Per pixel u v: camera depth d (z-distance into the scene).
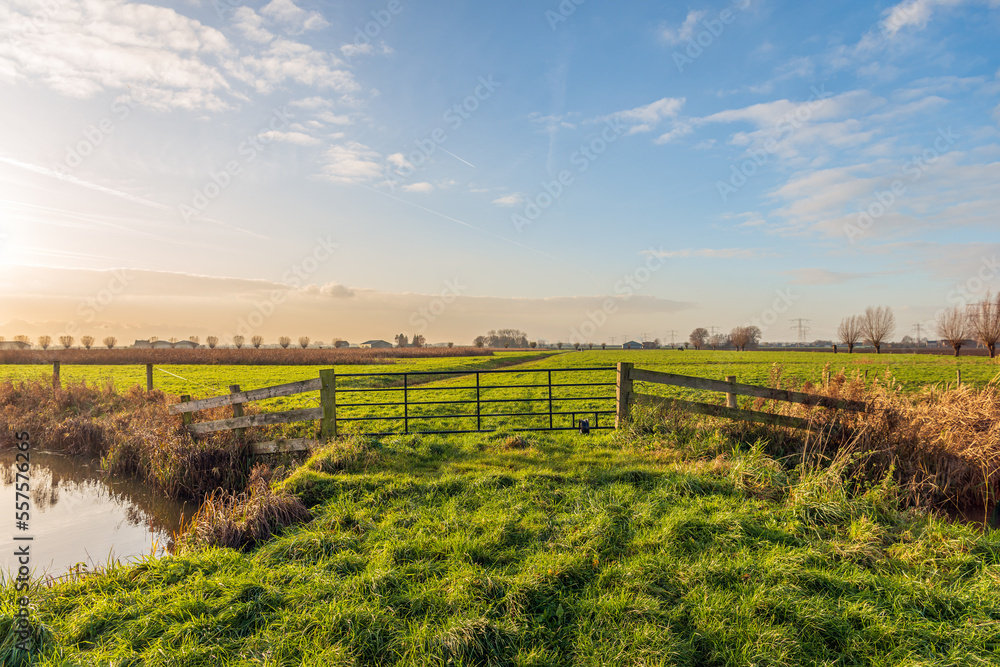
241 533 5.54
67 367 38.12
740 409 8.41
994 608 4.04
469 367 40.78
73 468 10.94
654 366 36.88
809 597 4.14
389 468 7.93
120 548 6.59
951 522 6.09
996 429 7.45
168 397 14.63
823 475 6.39
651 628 3.73
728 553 4.82
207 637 3.74
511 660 3.53
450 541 5.06
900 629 3.79
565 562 4.59
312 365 47.09
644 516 5.52
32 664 3.46
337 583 4.36
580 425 10.16
